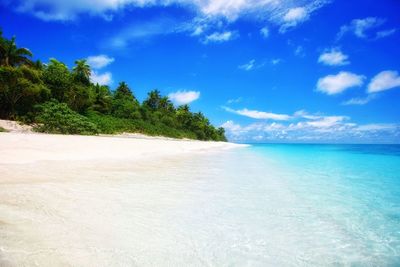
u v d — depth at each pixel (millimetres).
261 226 4488
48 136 18719
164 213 4898
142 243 3633
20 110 29578
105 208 4941
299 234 4215
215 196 6371
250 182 8555
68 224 4082
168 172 9828
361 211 5523
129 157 14219
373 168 14297
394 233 4332
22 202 4938
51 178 7199
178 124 74438
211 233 4102
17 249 3217
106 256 3232
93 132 29266
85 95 39406
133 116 54250
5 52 32688
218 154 23000
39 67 36938
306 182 9148
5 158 9766
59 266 2938
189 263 3197
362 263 3367
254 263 3273
